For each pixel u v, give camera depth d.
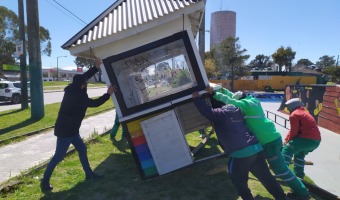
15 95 21.41
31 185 4.89
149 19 4.70
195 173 5.58
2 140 7.98
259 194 4.59
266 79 45.03
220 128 3.86
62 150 4.73
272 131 4.23
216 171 5.49
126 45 4.96
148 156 5.01
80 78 4.78
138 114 4.91
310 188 4.71
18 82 22.00
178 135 4.89
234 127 3.80
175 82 5.04
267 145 4.24
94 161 6.30
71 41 5.11
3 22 57.31
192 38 4.82
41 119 11.82
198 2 4.63
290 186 4.36
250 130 4.07
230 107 3.93
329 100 10.82
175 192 4.71
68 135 4.73
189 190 4.80
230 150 3.80
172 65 5.05
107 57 4.99
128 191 4.73
